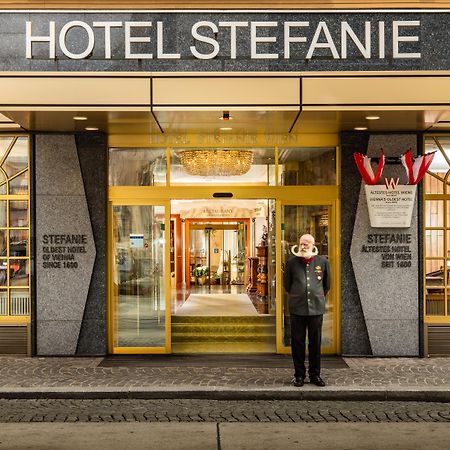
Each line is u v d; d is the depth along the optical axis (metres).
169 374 8.61
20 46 9.23
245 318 11.05
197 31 9.19
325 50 9.17
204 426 6.65
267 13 9.21
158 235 10.02
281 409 7.35
